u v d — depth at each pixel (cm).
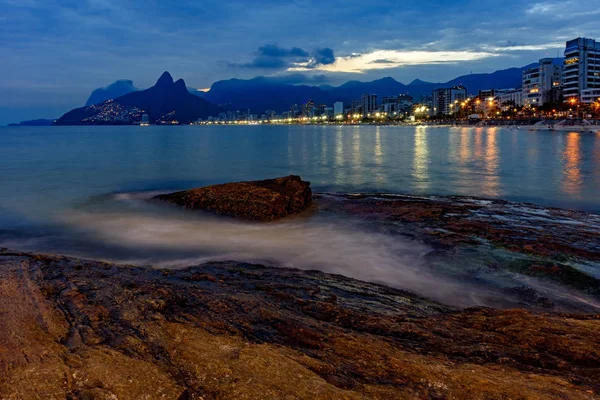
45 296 696
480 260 1208
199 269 1102
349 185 3006
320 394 450
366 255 1321
